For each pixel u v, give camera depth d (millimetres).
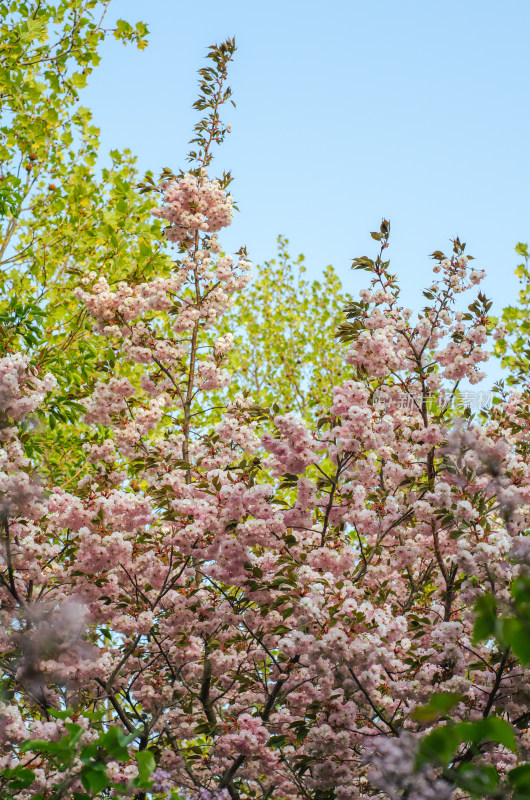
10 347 6750
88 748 2443
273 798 6238
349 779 5168
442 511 5520
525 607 1288
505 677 4785
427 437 6738
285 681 5941
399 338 7531
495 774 1601
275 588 5504
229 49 8523
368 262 7332
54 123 9977
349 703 5305
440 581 7305
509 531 5105
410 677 5199
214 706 7215
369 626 4887
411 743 2828
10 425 5719
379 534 6848
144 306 8023
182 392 8406
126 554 5883
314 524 6898
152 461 6719
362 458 6363
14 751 5047
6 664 4996
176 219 8156
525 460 6613
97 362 7961
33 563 5836
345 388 6117
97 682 6059
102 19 9797
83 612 5234
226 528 5707
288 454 6082
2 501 5387
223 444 7633
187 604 6207
